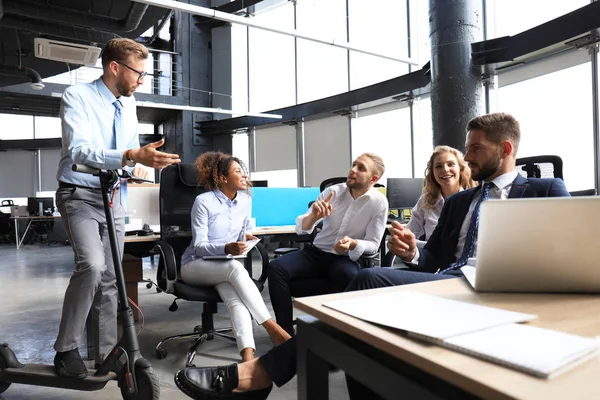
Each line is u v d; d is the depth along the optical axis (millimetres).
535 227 835
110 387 2074
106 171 1691
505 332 613
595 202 808
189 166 2709
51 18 6133
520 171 2471
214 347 2609
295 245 5172
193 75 10273
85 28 6883
